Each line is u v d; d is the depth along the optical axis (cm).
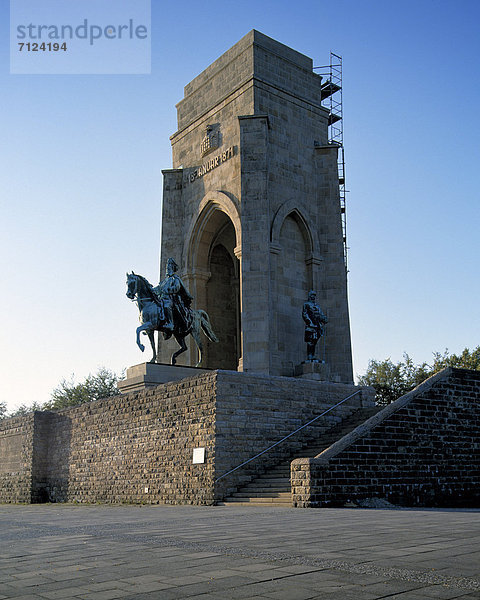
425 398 2547
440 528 1245
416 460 2444
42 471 3734
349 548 968
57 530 1451
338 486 2164
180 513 1948
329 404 2930
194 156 4634
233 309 4731
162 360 4372
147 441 2919
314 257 4212
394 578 734
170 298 3419
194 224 4475
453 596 645
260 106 4228
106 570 825
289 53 4478
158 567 836
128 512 2147
